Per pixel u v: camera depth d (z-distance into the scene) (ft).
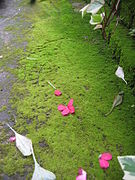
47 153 2.99
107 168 2.83
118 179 2.74
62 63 4.41
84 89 3.88
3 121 3.40
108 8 5.45
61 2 6.52
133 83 3.82
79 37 5.11
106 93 3.81
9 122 3.38
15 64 4.42
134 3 4.29
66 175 2.77
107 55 4.59
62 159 2.93
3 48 4.84
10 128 3.29
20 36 5.19
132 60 3.84
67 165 2.86
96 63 4.40
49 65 4.37
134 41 4.31
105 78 4.08
